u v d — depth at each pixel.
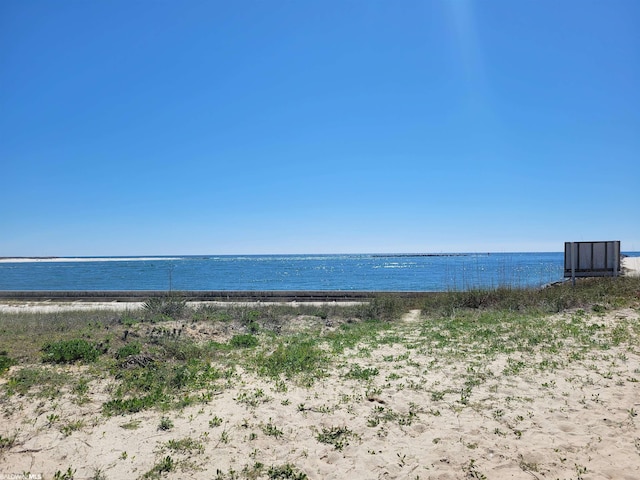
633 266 32.16
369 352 9.02
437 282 40.19
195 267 95.00
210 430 5.25
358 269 79.06
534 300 14.44
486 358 8.07
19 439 4.86
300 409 5.93
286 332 11.96
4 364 7.29
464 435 5.10
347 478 4.30
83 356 8.05
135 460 4.52
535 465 4.44
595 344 8.62
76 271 80.00
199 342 10.05
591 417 5.44
